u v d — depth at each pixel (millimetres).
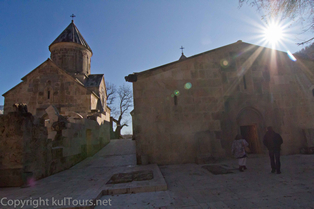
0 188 6277
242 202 4559
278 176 6621
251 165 8742
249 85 11344
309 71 11766
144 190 5664
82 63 24531
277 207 4188
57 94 19453
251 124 11195
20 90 19562
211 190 5535
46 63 20047
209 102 10883
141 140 10094
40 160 7602
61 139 9766
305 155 10281
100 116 16609
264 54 11805
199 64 11219
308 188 5246
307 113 11305
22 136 6750
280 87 11508
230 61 11516
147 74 10680
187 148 10258
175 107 10586
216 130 10625
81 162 11656
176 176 7410
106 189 5637
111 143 18578
